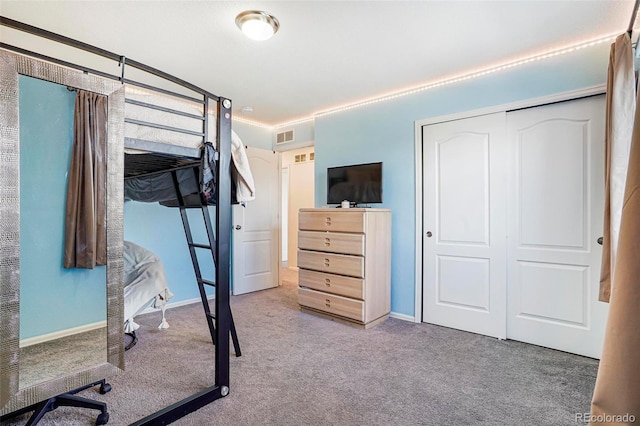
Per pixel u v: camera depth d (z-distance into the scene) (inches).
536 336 110.0
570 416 71.7
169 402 76.4
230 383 85.4
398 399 78.0
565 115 104.7
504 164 115.3
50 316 55.3
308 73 120.7
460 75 122.9
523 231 112.3
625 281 25.6
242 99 149.7
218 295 79.4
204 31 91.5
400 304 140.1
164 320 126.0
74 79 55.9
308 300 143.7
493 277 117.5
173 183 101.7
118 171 60.3
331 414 72.2
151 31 91.4
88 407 68.7
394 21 86.4
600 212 99.0
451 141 127.0
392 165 142.6
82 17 84.4
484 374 90.2
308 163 252.4
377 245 131.4
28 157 53.4
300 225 147.6
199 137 76.7
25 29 51.5
